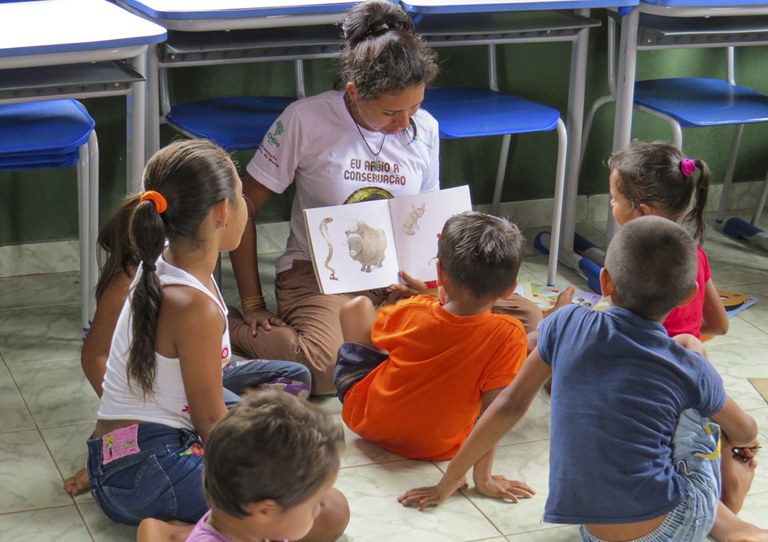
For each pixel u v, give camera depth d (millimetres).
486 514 1915
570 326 1671
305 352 2338
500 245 1934
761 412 2338
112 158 3010
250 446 1153
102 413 1777
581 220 3592
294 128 2432
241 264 2494
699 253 2156
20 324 2674
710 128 3623
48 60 2145
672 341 1624
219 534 1225
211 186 1666
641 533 1633
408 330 2029
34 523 1849
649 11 2744
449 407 2014
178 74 3004
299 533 1221
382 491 1982
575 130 3102
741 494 1910
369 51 2248
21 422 2189
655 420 1593
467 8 2533
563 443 1643
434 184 2602
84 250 2475
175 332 1674
